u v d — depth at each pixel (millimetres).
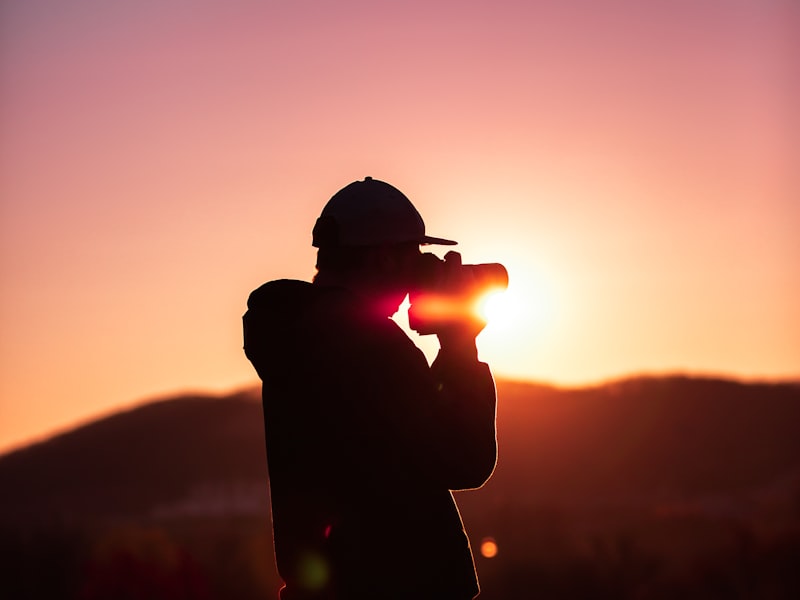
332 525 5945
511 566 100250
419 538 5820
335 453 5902
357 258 6223
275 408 6164
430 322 6148
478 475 5898
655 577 85562
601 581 92062
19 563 93750
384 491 5820
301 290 6129
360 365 5855
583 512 161500
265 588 80812
